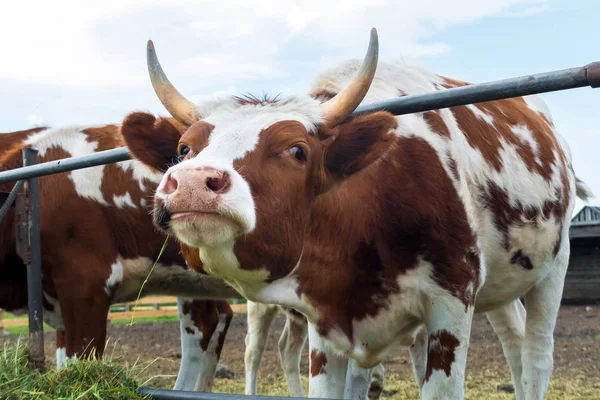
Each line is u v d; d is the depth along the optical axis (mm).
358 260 3846
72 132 6238
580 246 18219
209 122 3266
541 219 4816
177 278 6152
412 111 3381
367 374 4859
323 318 3920
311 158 3334
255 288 3459
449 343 3918
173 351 11156
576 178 6043
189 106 3498
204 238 2744
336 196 3732
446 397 3902
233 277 3301
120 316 17438
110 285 5828
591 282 18000
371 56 3410
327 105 3459
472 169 4324
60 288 5684
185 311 6867
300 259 3686
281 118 3260
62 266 5703
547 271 5082
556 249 5062
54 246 5699
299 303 3801
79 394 3316
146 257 5988
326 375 4172
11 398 3389
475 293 4117
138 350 11352
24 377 3621
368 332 3971
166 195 2715
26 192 4570
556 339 11750
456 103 3188
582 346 10844
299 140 3217
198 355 6859
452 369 3910
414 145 4008
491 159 4531
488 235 4434
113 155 3914
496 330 5918
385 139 3449
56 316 6004
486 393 7254
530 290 5270
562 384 7688
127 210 5902
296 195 3225
